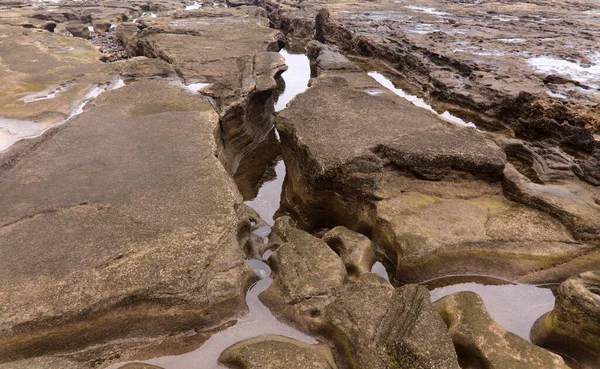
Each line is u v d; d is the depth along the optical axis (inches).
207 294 251.4
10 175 337.1
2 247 263.3
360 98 503.2
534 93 532.7
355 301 250.8
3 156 360.5
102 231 277.0
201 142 391.9
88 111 462.9
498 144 448.1
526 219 329.4
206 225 285.0
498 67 698.2
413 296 248.1
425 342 217.5
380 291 257.3
